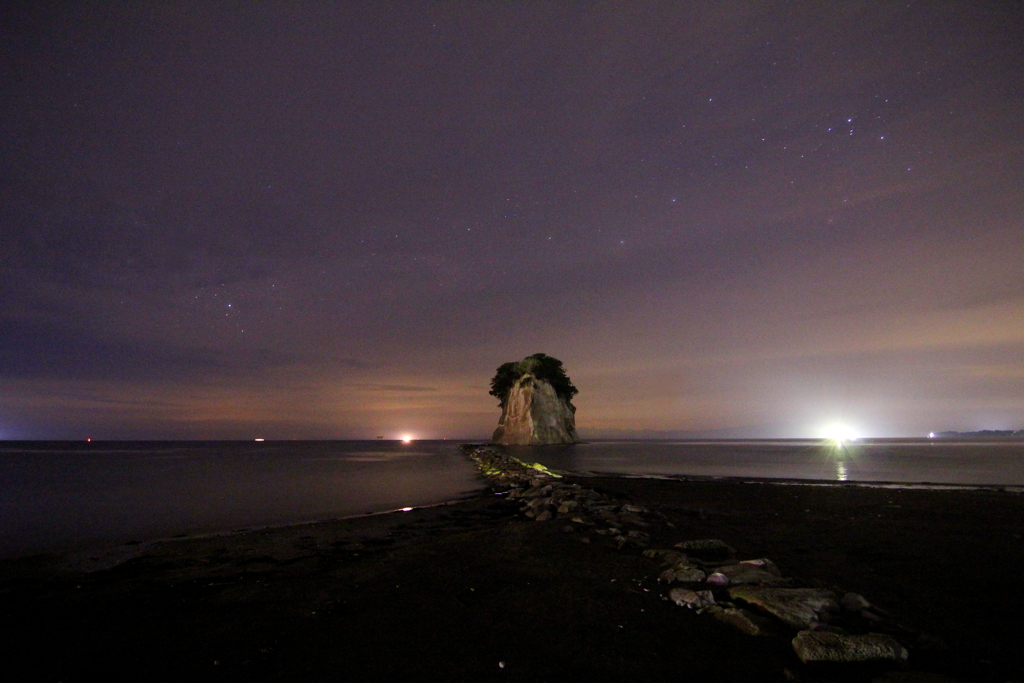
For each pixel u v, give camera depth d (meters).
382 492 30.20
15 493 29.95
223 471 48.62
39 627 7.84
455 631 7.20
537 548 12.66
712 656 6.33
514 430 108.94
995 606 8.30
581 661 6.18
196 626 7.73
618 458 63.09
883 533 14.48
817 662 6.03
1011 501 21.05
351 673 5.93
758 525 15.85
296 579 10.40
